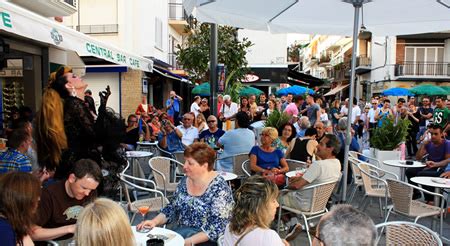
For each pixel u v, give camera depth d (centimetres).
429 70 3005
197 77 1644
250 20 554
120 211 206
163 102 2298
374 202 684
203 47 1553
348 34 596
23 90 910
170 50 2362
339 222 184
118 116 384
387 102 1420
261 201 250
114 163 374
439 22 542
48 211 310
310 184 467
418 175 677
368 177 589
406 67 3011
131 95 1697
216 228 325
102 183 354
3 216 248
